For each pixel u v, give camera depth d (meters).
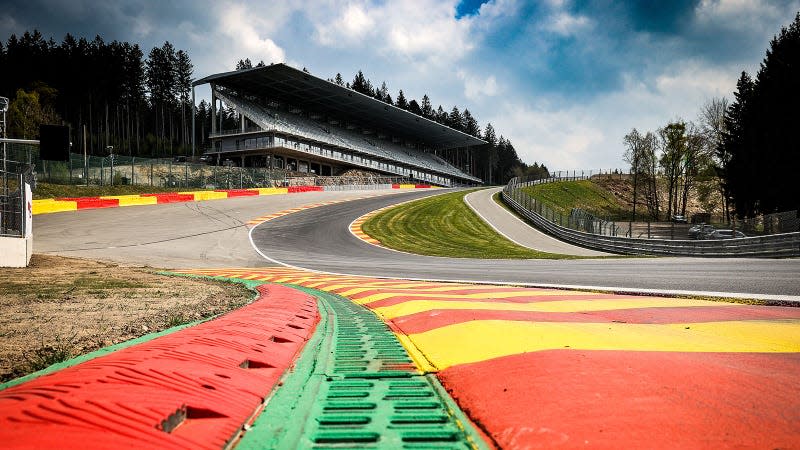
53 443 1.31
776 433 1.67
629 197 73.25
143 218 27.72
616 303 5.83
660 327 4.07
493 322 4.09
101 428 1.47
